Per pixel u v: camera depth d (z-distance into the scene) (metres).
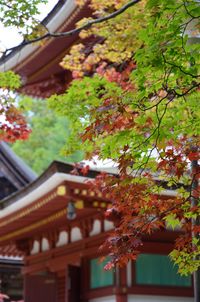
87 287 13.69
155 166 6.51
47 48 15.02
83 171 9.70
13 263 24.19
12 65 15.85
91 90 7.12
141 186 6.63
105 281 13.07
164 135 5.70
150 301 12.66
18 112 9.28
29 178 25.80
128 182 6.52
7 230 15.60
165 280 12.90
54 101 7.48
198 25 6.15
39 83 17.97
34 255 16.23
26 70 16.62
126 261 6.41
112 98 6.27
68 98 7.36
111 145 6.12
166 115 6.10
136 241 6.34
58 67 16.73
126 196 6.67
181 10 5.29
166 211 6.60
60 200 12.30
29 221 14.56
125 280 12.53
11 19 7.79
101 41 10.95
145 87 5.69
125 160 6.13
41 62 16.22
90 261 13.81
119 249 6.37
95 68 11.17
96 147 7.11
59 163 11.17
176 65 5.45
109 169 10.49
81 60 12.37
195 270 6.70
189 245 6.78
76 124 7.54
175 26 5.30
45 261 15.69
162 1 5.29
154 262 12.86
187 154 6.35
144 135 5.97
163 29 5.34
